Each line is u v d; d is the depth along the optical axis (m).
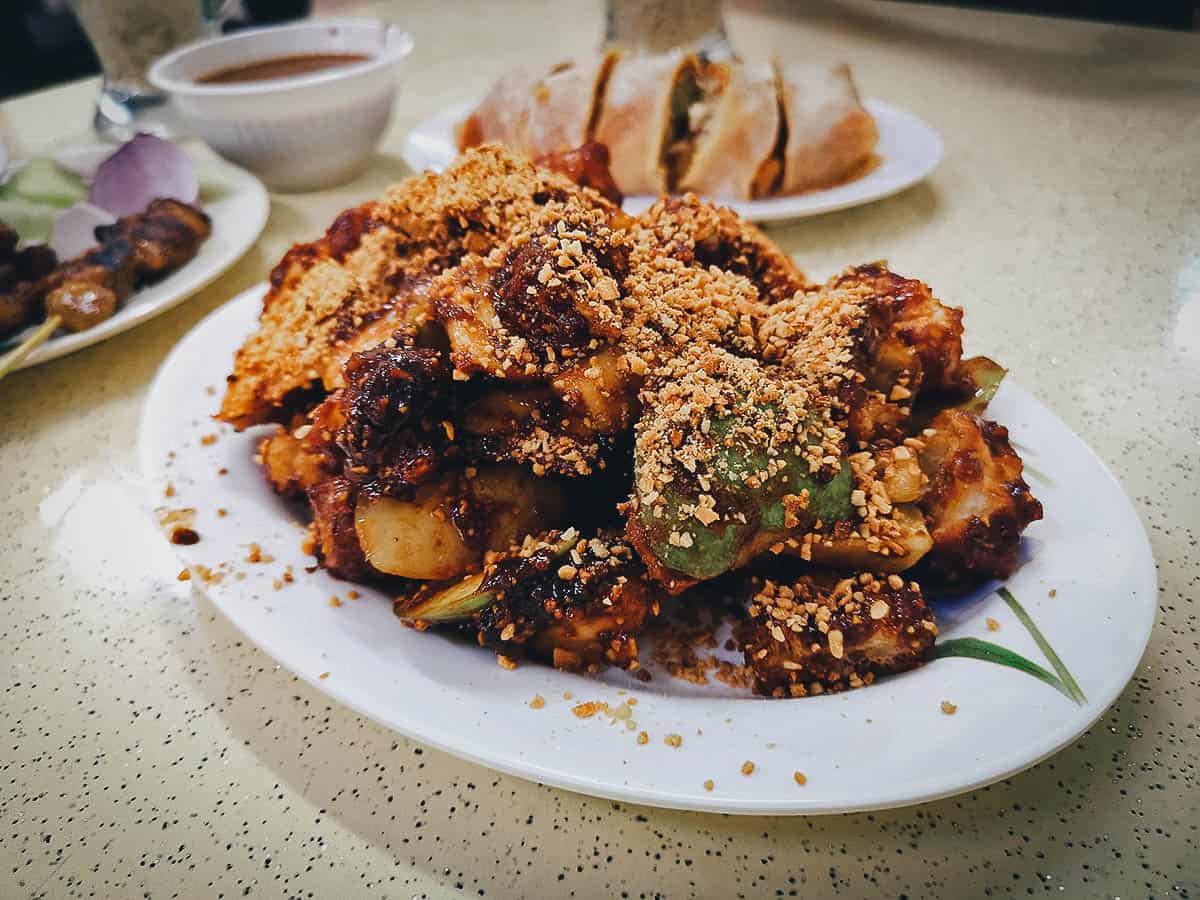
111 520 0.22
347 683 0.15
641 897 0.14
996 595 0.16
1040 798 0.15
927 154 0.35
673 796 0.13
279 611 0.17
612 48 0.46
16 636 0.19
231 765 0.16
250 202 0.34
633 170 0.34
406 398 0.16
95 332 0.26
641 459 0.16
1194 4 0.56
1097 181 0.35
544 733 0.14
